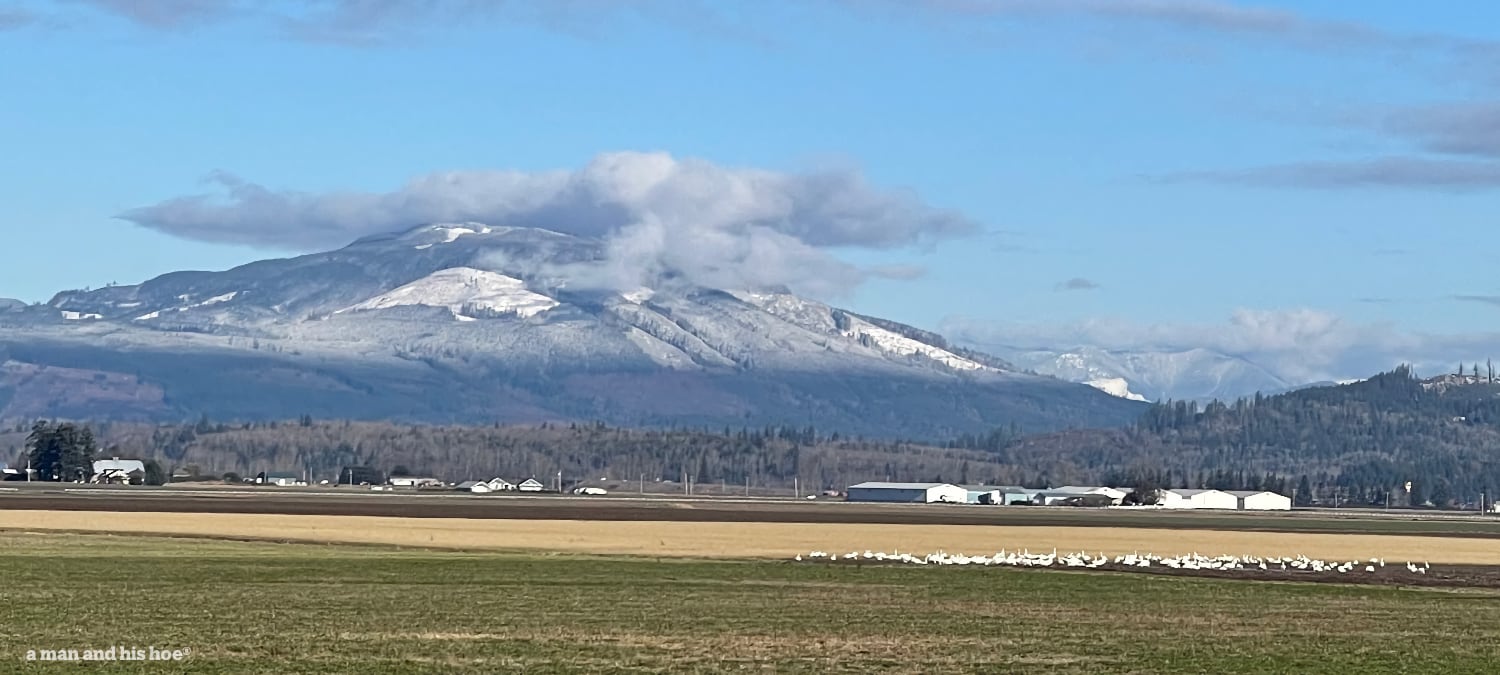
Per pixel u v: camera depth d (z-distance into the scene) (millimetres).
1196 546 135750
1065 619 69188
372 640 57062
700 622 65062
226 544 115188
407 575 88062
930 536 144500
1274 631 64938
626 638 59031
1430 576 103188
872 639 60062
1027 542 137000
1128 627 65812
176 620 62594
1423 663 54938
